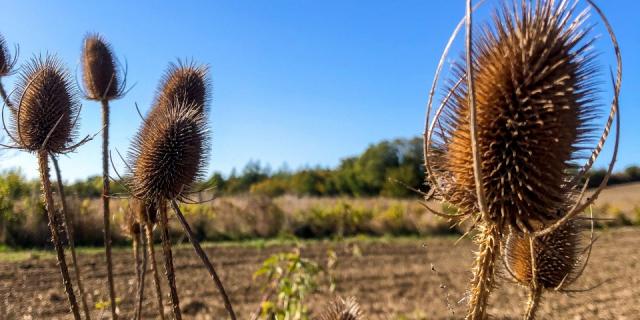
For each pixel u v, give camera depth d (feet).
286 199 117.39
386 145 171.32
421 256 69.46
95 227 68.74
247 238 84.02
